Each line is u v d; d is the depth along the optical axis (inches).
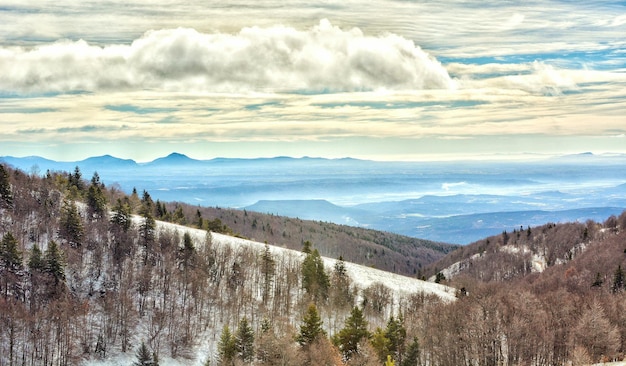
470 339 3836.1
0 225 4813.0
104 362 3949.3
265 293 5049.2
